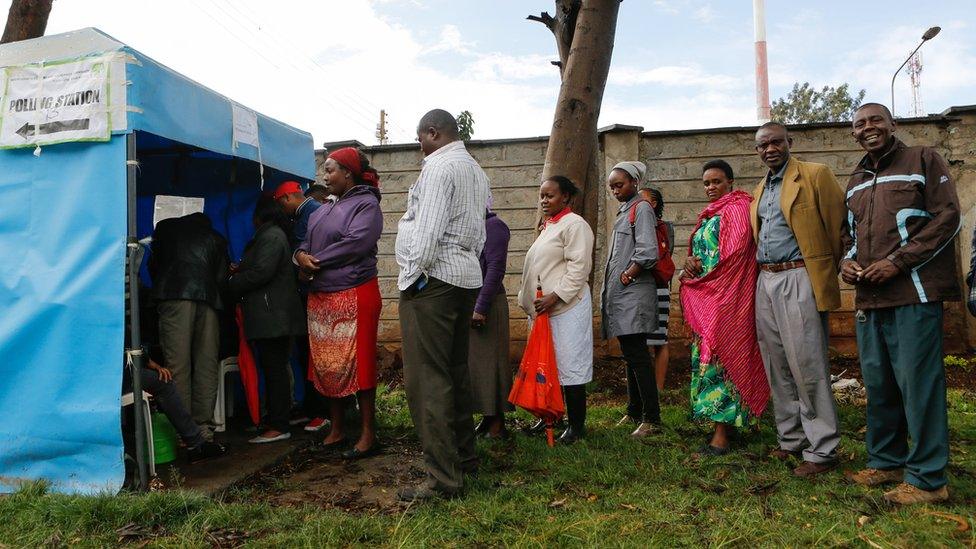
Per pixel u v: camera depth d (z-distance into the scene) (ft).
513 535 8.73
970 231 22.20
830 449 10.98
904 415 10.39
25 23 17.79
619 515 9.30
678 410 15.88
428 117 10.79
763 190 11.87
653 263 13.89
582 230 13.37
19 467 10.80
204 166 16.85
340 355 13.00
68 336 10.64
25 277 10.89
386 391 19.72
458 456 10.41
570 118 17.87
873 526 8.74
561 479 10.93
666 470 11.39
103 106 10.55
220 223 17.21
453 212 10.25
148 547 8.59
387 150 25.18
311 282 13.29
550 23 19.94
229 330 15.79
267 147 14.83
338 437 13.73
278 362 14.10
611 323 14.49
